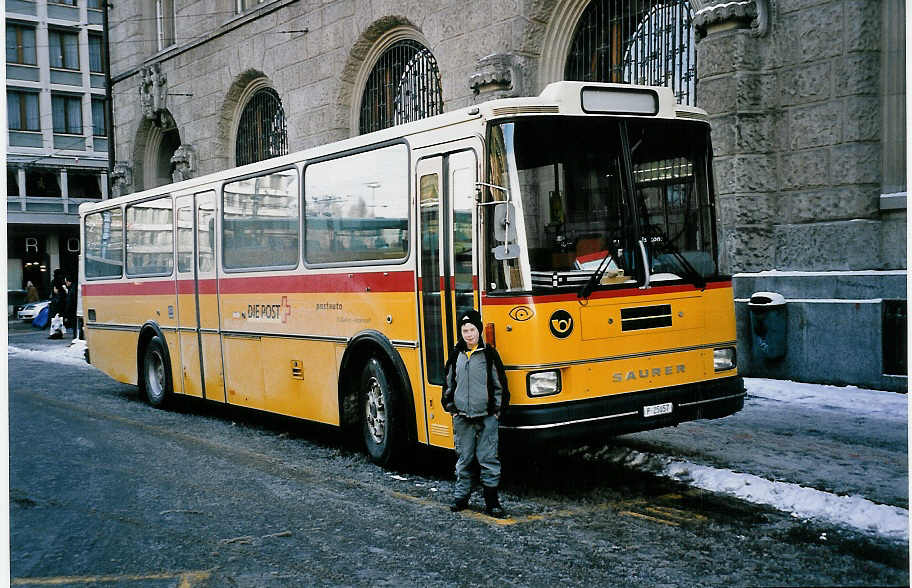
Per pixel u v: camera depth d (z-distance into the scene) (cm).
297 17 2095
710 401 741
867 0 1105
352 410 890
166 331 1256
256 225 1038
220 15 2392
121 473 851
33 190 4647
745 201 1209
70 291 3023
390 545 600
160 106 2680
